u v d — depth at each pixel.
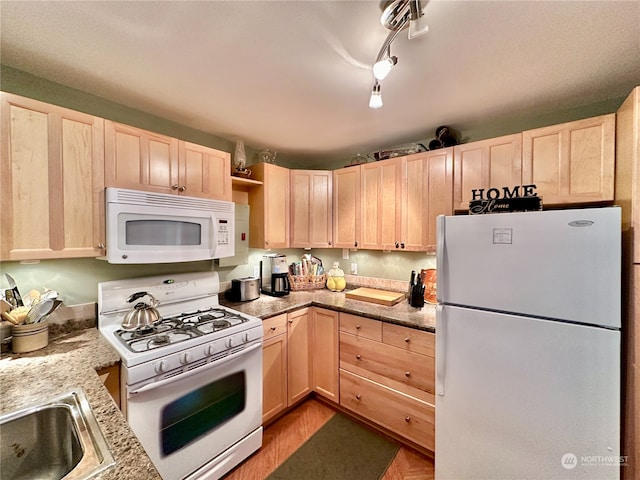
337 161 3.03
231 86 1.54
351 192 2.54
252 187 2.54
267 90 1.58
